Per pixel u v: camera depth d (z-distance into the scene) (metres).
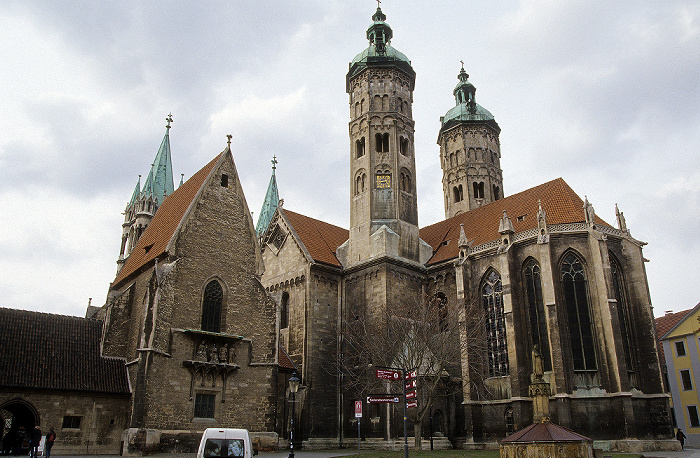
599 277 54.22
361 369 59.78
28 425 45.97
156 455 41.44
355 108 74.06
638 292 56.19
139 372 43.44
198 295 48.78
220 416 47.22
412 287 65.75
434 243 73.12
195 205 50.94
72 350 46.75
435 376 51.03
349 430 60.06
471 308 57.66
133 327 49.53
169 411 44.12
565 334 53.91
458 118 93.69
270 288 69.75
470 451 46.00
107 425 44.34
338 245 73.19
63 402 43.03
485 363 57.94
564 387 51.44
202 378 47.03
